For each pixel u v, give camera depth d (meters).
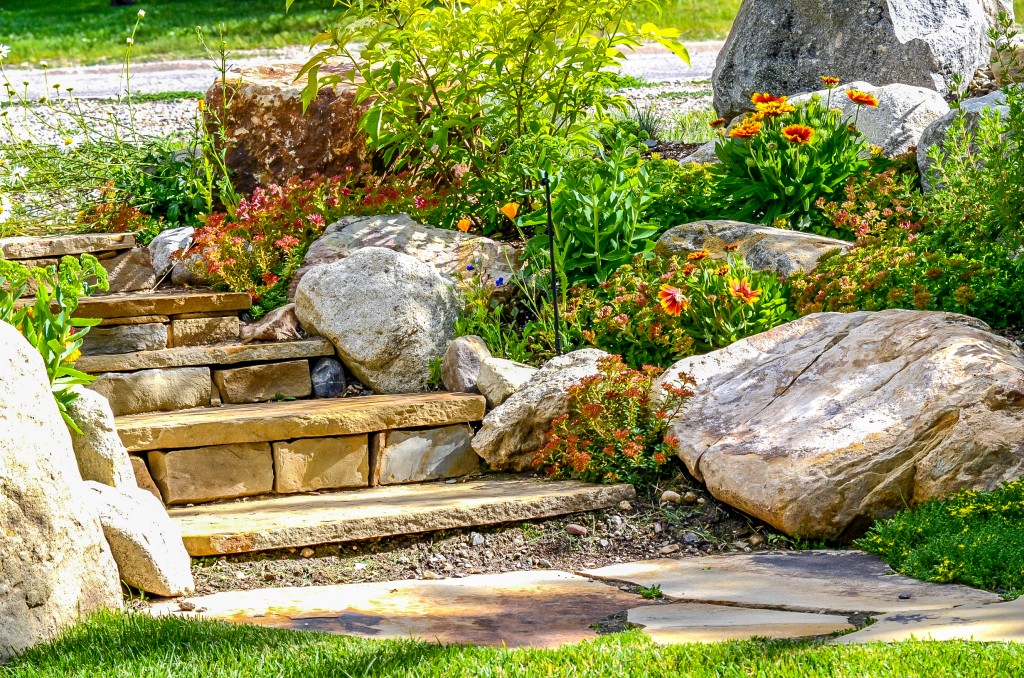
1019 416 4.58
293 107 8.38
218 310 6.50
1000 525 4.11
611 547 4.83
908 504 4.59
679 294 5.81
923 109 8.49
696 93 14.22
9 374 3.59
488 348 6.34
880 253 6.15
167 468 5.16
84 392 4.58
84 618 3.71
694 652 3.19
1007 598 3.59
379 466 5.53
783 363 5.38
